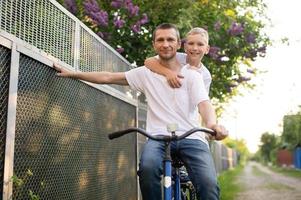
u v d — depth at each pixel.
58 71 3.48
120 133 2.75
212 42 7.30
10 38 2.84
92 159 4.16
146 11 6.70
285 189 12.93
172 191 2.91
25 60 3.03
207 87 3.88
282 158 43.97
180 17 6.52
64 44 3.65
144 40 6.71
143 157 2.86
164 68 3.21
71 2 6.00
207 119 2.93
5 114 2.78
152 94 3.19
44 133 3.25
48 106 3.33
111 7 6.41
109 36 6.33
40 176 3.16
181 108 3.09
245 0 8.06
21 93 2.96
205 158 2.92
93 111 4.25
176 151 2.97
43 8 3.30
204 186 2.82
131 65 5.79
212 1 7.34
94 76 3.44
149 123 3.17
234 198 10.20
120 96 5.07
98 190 4.28
